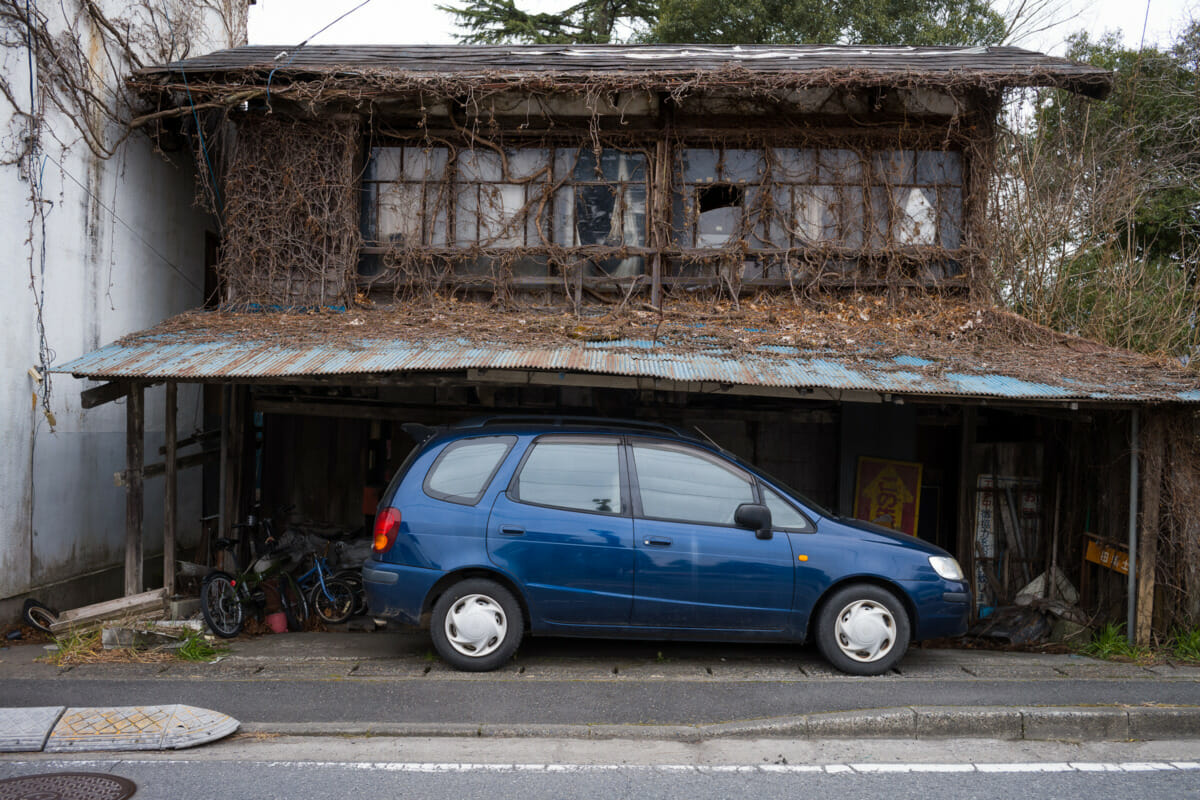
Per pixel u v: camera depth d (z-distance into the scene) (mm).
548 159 9055
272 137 8922
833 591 6270
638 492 6324
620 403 9141
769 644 7086
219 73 8609
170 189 10008
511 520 6184
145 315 9492
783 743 5086
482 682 5852
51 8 7910
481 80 8383
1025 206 12914
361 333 7746
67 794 4152
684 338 7672
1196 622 7117
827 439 9266
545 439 6453
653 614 6184
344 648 6973
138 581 7582
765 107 8930
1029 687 5840
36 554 7711
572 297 8797
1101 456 7898
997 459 8812
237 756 4762
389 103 8914
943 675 6219
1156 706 5465
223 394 9086
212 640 7145
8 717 5094
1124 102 14305
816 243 8820
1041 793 4352
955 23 17406
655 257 8734
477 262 8977
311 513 9547
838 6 17375
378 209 9055
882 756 4914
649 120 8977
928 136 8867
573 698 5566
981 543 8781
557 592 6141
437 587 6223
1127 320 11664
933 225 8891
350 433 9602
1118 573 7605
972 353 7602
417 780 4410
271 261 8867
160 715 5148
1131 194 12680
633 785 4387
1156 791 4395
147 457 9414
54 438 7977
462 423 6734
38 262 7734
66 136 8125
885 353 7434
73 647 6688
